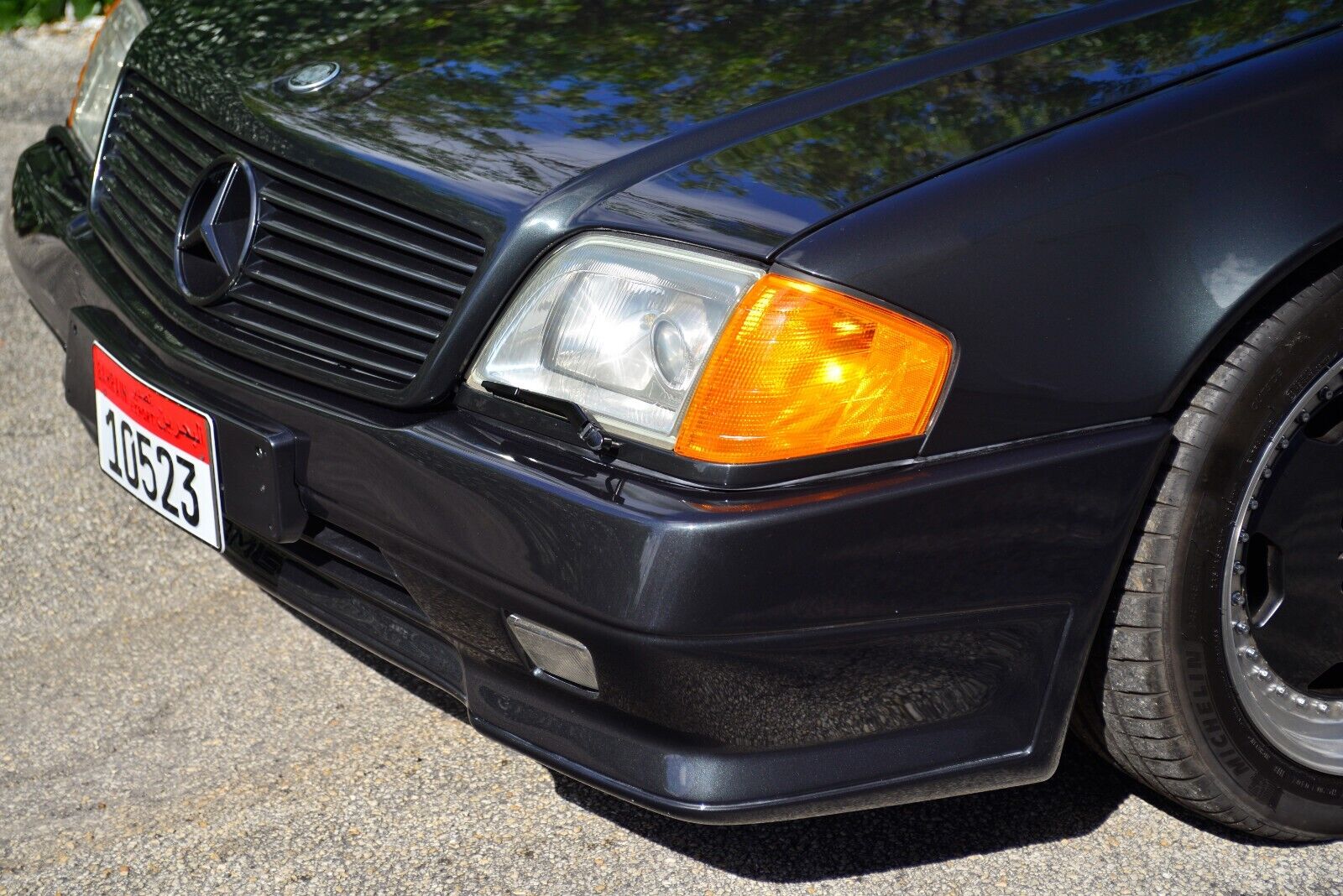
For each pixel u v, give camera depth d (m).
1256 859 1.94
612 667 1.53
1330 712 1.95
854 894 1.85
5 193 4.36
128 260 2.06
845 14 1.96
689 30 1.95
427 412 1.65
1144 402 1.63
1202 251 1.63
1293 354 1.70
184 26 2.24
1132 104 1.69
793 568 1.49
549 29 2.00
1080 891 1.87
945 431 1.55
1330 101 1.73
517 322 1.60
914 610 1.57
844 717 1.61
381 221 1.72
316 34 2.09
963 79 1.75
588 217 1.59
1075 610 1.66
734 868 1.90
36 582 2.60
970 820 2.00
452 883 1.86
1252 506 1.75
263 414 1.78
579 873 1.88
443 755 2.13
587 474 1.53
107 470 2.12
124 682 2.32
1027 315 1.57
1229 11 1.88
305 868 1.89
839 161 1.61
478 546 1.58
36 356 3.51
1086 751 2.15
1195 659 1.77
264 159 1.84
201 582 2.62
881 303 1.51
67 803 2.02
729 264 1.52
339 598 1.92
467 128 1.76
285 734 2.19
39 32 6.48
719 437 1.49
